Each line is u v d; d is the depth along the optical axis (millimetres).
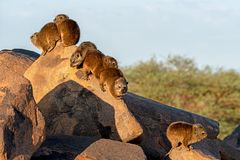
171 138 17281
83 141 15703
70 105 16797
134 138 16844
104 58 16812
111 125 16703
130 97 18844
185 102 41344
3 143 12492
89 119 16781
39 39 17375
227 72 43781
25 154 13219
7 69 14047
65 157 14922
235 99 41219
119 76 16656
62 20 17281
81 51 16703
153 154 18344
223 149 20516
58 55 17234
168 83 42125
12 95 13414
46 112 16797
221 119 39875
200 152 17266
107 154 14695
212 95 41781
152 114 18812
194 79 42312
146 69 43844
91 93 16766
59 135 16266
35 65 17266
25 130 13336
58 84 16875
